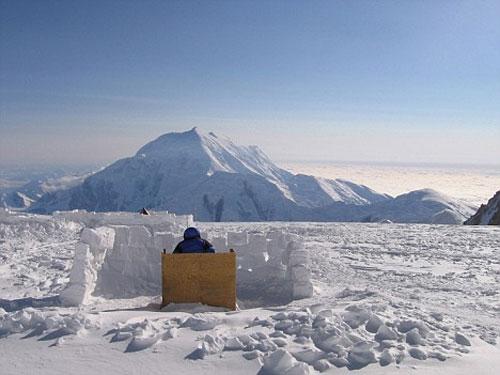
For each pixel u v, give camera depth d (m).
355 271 11.90
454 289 9.72
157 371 4.67
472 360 5.09
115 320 6.00
